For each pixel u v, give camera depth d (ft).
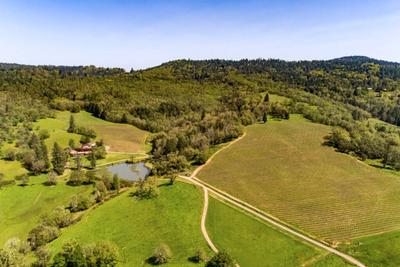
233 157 428.56
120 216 307.37
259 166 399.44
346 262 230.89
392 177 369.09
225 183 360.07
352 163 406.21
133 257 241.14
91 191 398.83
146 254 244.01
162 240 261.65
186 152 447.42
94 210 330.95
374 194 328.90
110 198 363.76
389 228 272.72
